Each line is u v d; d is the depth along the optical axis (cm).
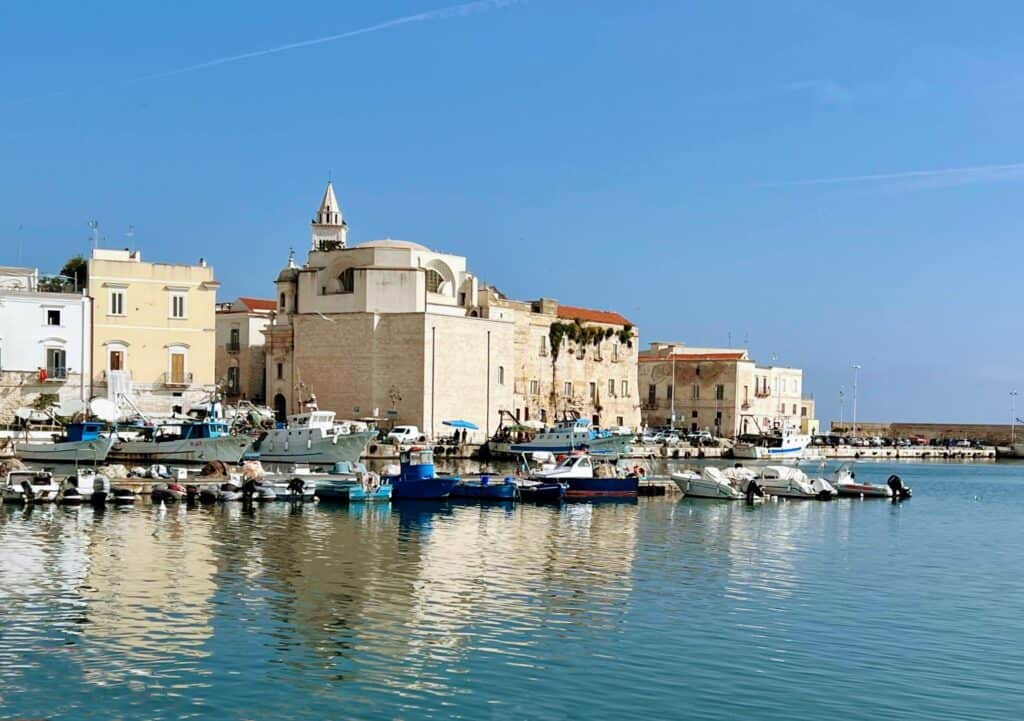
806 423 18475
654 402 16662
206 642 2902
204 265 9994
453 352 11038
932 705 2564
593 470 7519
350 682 2617
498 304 12219
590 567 4138
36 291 9438
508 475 7312
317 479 6562
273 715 2400
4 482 5741
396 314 10812
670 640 3042
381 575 3834
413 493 6500
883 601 3653
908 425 19150
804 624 3275
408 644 2933
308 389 11181
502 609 3350
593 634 3083
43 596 3353
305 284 11438
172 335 9819
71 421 8800
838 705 2547
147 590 3472
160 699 2475
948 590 3894
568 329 13288
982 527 5969
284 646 2883
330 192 13388
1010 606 3622
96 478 5675
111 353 9625
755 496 7231
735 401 15988
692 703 2530
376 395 10856
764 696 2592
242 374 12425
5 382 9125
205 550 4253
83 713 2383
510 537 4928
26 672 2628
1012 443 17825
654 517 5956
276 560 4084
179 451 8112
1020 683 2739
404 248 11269
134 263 9712
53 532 4612
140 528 4800
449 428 10956
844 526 5828
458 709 2461
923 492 8681
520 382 12594
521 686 2619
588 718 2423
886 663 2881
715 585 3841
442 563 4122
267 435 8625
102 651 2798
